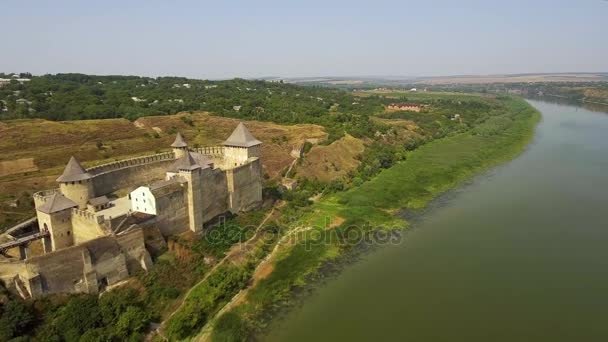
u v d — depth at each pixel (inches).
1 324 1429.6
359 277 1943.9
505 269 1980.8
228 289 1809.8
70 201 1968.5
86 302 1605.6
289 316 1670.8
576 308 1675.7
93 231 1860.2
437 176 3464.6
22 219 2354.8
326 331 1574.8
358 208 2755.9
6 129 3284.9
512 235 2343.8
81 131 3572.8
